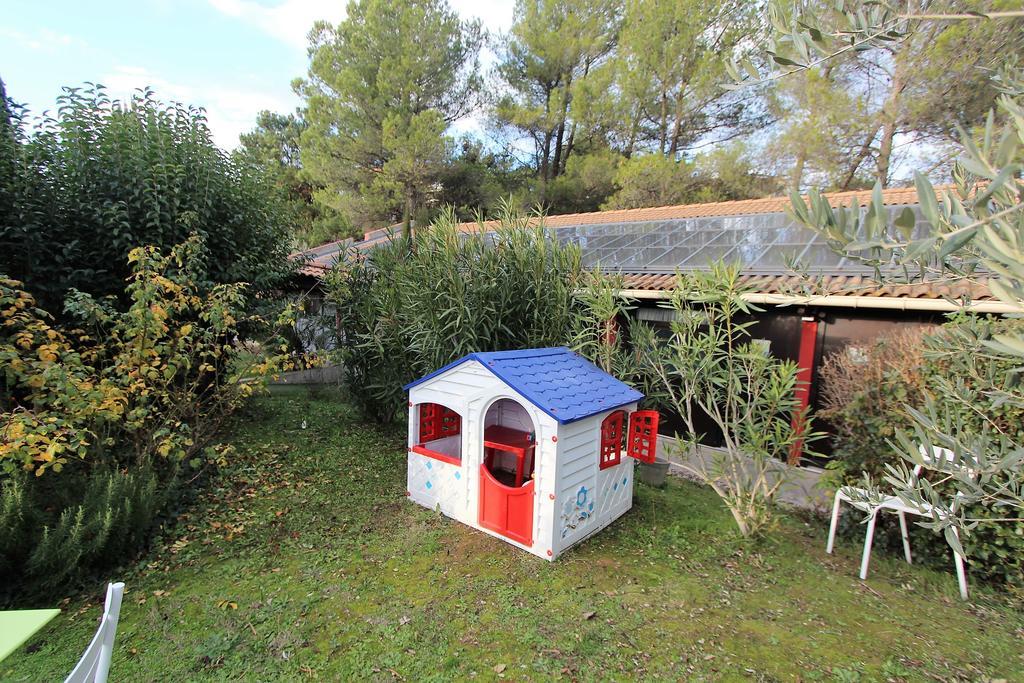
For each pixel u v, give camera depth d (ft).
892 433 13.15
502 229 19.51
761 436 13.89
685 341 15.08
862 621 11.05
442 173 59.31
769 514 15.16
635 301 25.02
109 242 18.81
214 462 17.75
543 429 12.94
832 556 13.98
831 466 14.79
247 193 23.61
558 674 9.17
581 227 37.63
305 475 18.26
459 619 10.68
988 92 32.94
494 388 13.89
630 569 12.91
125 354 14.32
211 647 9.52
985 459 5.32
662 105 60.49
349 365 25.00
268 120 103.91
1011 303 3.02
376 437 22.90
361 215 60.44
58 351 13.78
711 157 53.21
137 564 12.26
